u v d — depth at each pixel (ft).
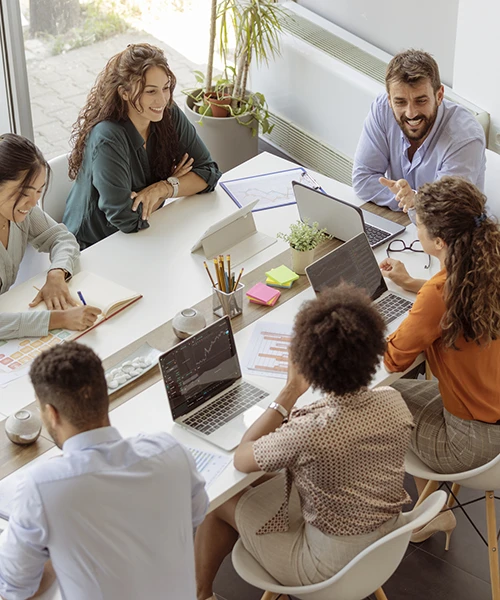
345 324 6.26
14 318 8.75
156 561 5.68
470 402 8.11
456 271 7.78
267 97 17.11
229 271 8.91
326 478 6.48
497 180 11.77
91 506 5.39
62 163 11.37
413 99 10.89
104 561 5.48
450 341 7.88
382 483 6.64
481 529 9.58
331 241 10.51
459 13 13.38
